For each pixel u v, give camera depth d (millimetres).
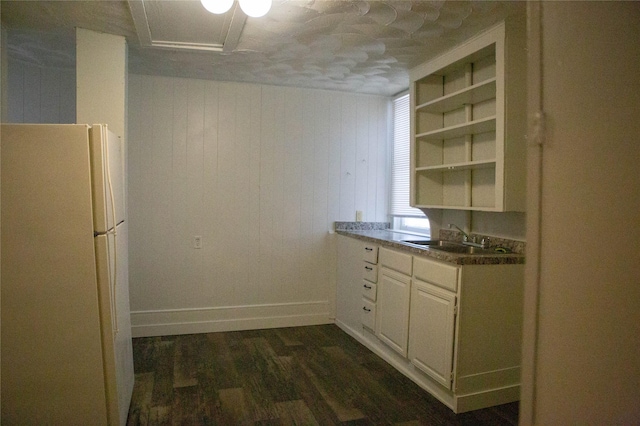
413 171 3627
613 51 678
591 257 667
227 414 2572
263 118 4223
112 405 2145
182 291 4055
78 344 2074
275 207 4285
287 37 2920
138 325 3951
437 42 3006
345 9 2465
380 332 3482
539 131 668
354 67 3609
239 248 4195
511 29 2645
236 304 4207
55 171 2021
